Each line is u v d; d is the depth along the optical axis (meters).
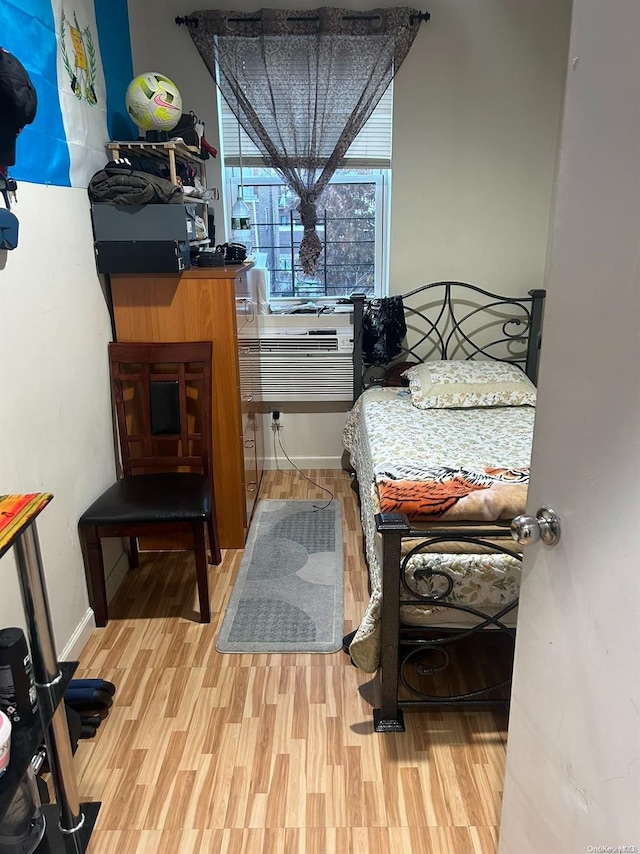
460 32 3.03
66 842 1.38
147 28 3.04
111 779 1.67
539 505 1.07
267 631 2.25
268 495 3.39
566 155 0.93
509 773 1.25
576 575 0.94
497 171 3.23
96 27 2.37
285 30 2.99
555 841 1.05
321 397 3.46
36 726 1.13
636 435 0.77
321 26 2.97
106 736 1.81
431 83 3.10
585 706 0.93
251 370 3.02
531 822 1.15
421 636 2.19
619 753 0.83
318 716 1.87
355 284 3.57
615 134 0.79
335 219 3.45
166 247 2.36
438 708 1.90
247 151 3.25
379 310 3.30
